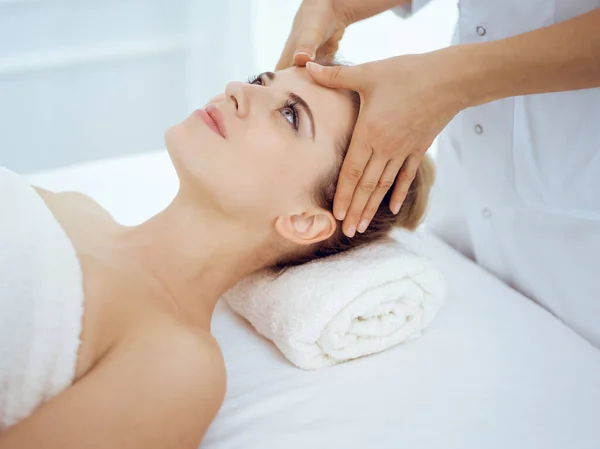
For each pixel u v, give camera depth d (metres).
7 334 0.91
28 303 0.93
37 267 0.96
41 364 0.93
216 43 2.20
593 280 1.21
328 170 1.12
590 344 1.22
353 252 1.18
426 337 1.20
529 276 1.31
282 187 1.11
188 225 1.14
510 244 1.31
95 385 0.87
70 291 0.96
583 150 1.15
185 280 1.13
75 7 2.04
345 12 1.36
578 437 1.00
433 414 1.03
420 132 1.03
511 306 1.28
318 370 1.12
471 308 1.27
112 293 1.01
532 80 0.97
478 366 1.13
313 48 1.23
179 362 0.92
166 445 0.89
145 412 0.88
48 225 1.01
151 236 1.14
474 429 1.01
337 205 1.09
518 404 1.06
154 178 1.59
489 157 1.27
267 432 0.99
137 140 2.31
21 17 2.00
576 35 0.94
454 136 1.35
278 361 1.14
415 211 1.25
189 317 1.09
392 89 1.00
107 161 1.64
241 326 1.23
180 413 0.90
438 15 1.45
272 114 1.10
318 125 1.12
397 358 1.15
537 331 1.22
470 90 0.99
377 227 1.20
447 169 1.41
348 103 1.14
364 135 1.01
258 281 1.19
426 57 1.01
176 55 2.21
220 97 1.14
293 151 1.10
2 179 1.05
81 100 2.19
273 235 1.16
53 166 2.24
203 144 1.09
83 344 0.96
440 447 0.97
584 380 1.11
